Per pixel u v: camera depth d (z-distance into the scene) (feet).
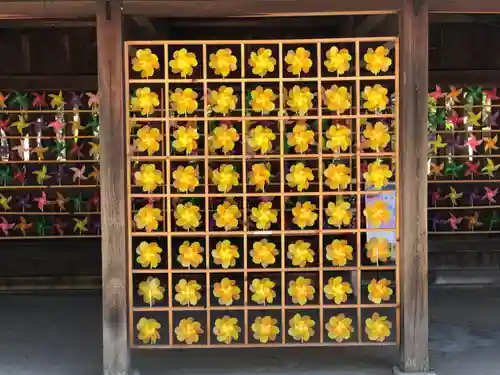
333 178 13.48
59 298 22.35
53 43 23.16
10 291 23.29
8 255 23.48
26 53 23.16
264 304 14.48
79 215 23.63
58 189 23.62
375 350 15.53
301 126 13.42
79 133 23.56
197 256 13.51
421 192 13.10
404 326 13.25
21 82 22.86
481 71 22.97
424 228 13.14
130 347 13.39
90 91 23.32
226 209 13.38
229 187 13.46
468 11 13.03
